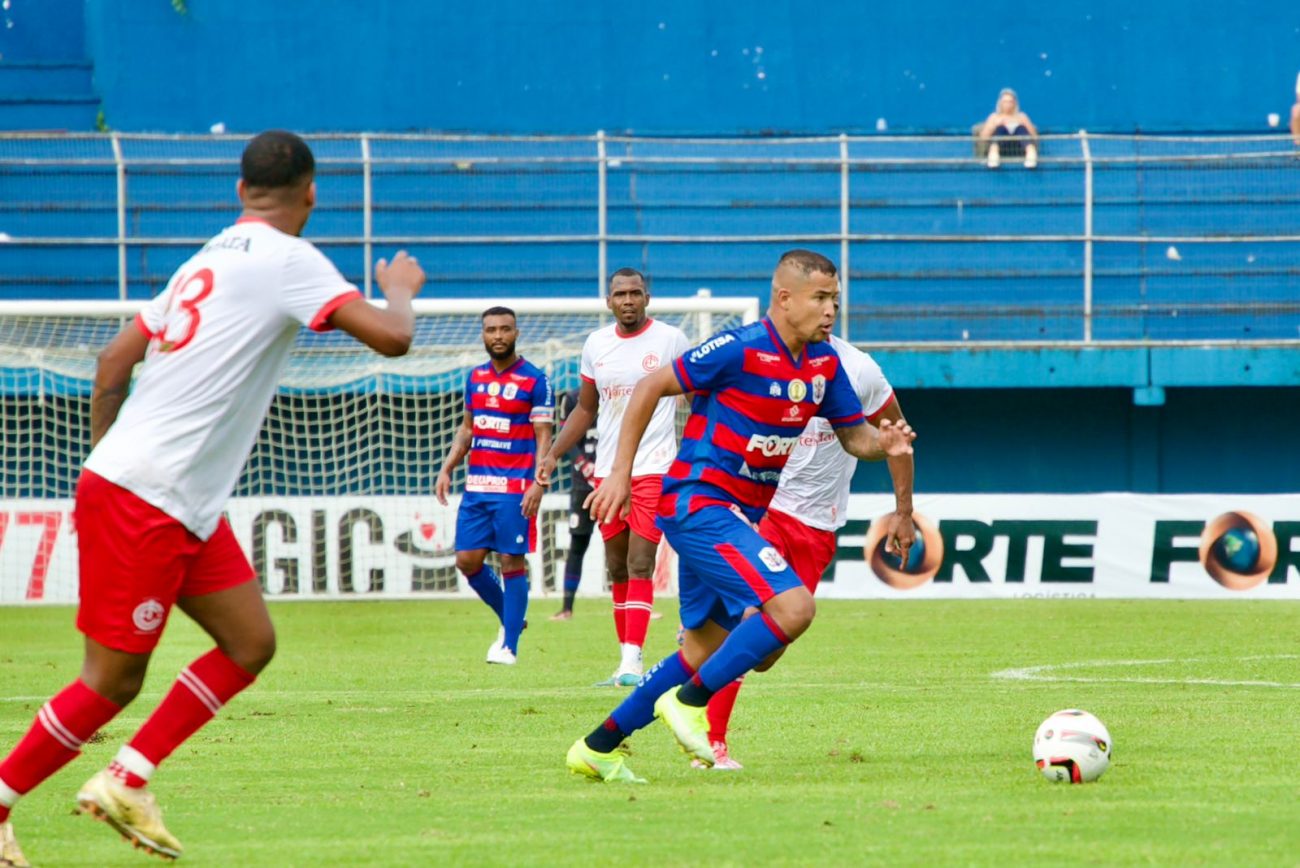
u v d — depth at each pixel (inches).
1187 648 1043.9
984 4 2183.8
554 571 1619.1
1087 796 456.4
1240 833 393.4
